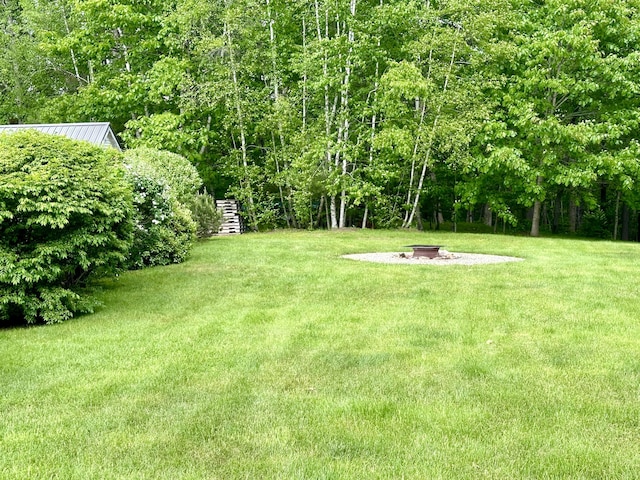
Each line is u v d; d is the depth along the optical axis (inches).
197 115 844.6
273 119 762.2
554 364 175.5
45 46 863.7
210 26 802.8
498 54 704.4
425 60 738.8
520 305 258.8
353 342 201.9
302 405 143.0
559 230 1041.5
